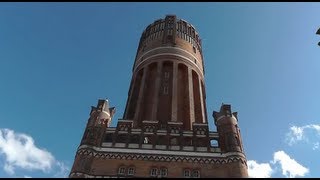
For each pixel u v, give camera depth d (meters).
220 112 52.00
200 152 44.72
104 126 48.47
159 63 65.81
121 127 48.59
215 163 43.31
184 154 44.31
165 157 43.84
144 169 42.44
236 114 51.97
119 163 43.00
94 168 42.06
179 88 62.44
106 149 44.69
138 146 45.34
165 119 54.12
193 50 72.94
